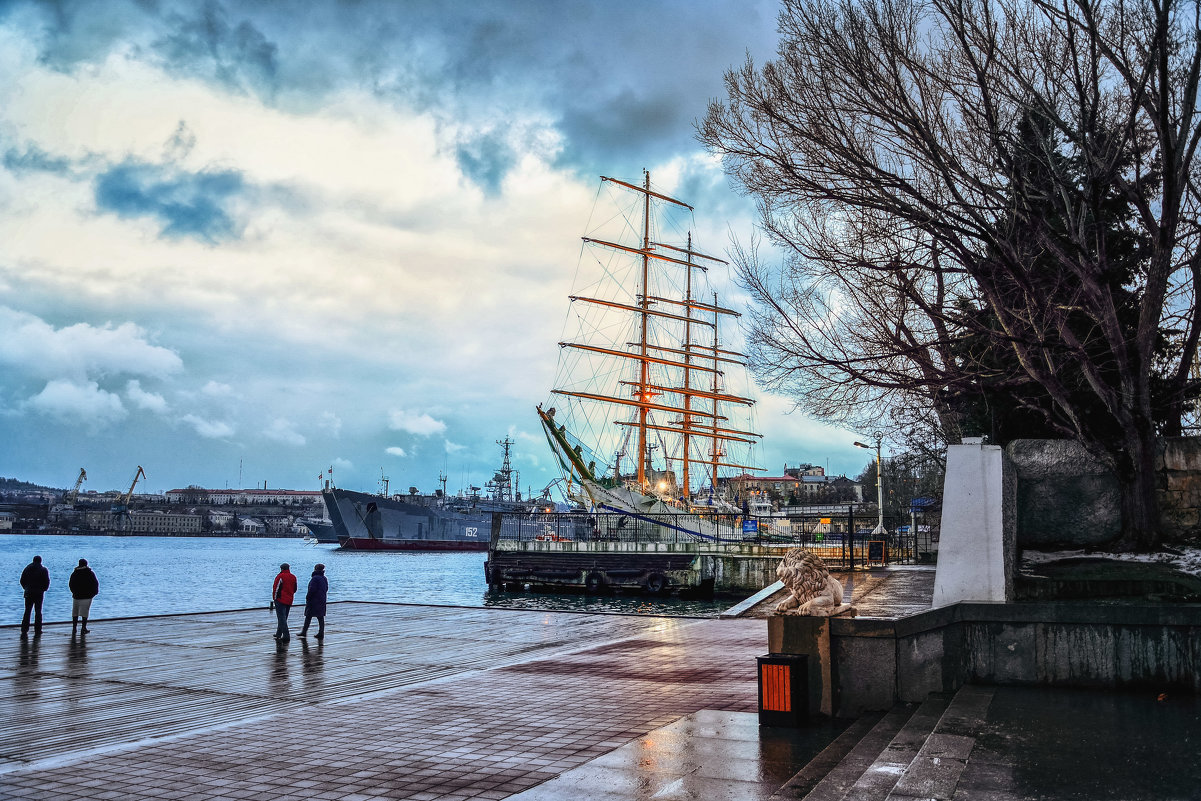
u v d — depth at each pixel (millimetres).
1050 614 9195
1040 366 14500
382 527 142500
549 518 64750
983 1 12961
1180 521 13297
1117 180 11797
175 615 22156
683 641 16938
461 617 22125
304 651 15859
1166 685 8797
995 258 13227
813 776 6832
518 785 7047
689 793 6516
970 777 5863
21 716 10195
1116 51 12570
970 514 10188
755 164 14703
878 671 9008
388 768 7645
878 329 14703
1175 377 14195
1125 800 5348
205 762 7914
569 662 14211
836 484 178000
